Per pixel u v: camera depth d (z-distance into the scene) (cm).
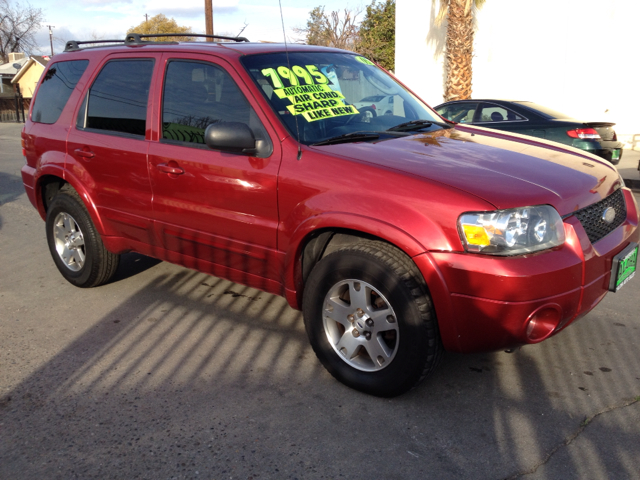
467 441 269
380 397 305
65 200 451
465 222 261
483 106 933
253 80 343
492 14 1451
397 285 277
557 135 845
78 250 466
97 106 430
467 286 262
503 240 259
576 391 310
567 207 280
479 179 278
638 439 267
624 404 296
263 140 330
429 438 272
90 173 427
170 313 422
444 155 310
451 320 269
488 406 298
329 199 296
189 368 341
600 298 296
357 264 289
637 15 1255
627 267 307
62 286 483
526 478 243
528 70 1420
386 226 276
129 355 358
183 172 362
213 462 257
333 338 317
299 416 291
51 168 452
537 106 905
